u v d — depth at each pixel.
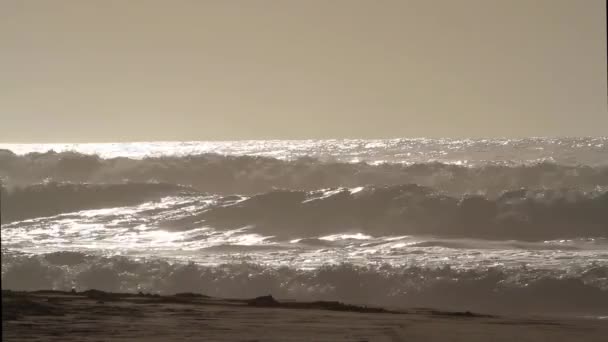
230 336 25.25
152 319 29.25
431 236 65.25
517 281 43.38
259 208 71.12
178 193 77.75
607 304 41.09
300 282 45.47
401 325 29.94
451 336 27.11
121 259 48.12
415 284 44.28
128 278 46.66
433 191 71.31
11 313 28.77
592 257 51.69
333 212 69.94
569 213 67.12
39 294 37.00
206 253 56.25
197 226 68.88
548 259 50.78
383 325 29.77
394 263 48.53
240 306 35.31
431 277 44.59
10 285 46.34
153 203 75.25
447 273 44.69
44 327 26.03
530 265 47.47
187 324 28.09
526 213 67.38
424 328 29.20
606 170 82.06
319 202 70.88
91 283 46.50
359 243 61.28
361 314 34.00
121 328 26.41
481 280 43.84
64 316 29.16
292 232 67.44
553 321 34.09
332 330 27.56
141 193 77.62
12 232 66.75
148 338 24.30
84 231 66.94
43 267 47.31
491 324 31.78
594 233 65.25
